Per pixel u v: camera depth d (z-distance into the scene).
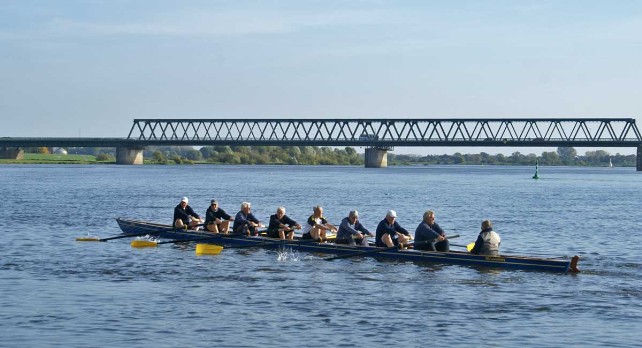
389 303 28.88
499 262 36.78
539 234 56.22
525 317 26.83
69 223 60.50
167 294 30.11
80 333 24.16
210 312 27.06
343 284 32.66
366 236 41.12
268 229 44.16
